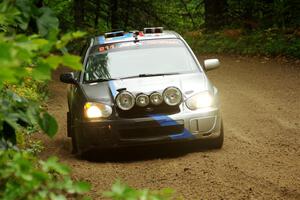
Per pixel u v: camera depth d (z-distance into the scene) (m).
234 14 69.12
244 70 44.91
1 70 4.51
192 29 75.38
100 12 77.88
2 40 4.98
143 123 19.67
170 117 19.78
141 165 18.88
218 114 20.50
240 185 15.94
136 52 22.66
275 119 26.36
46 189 5.57
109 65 22.09
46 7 6.74
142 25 77.38
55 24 6.70
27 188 5.47
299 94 33.12
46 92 35.25
